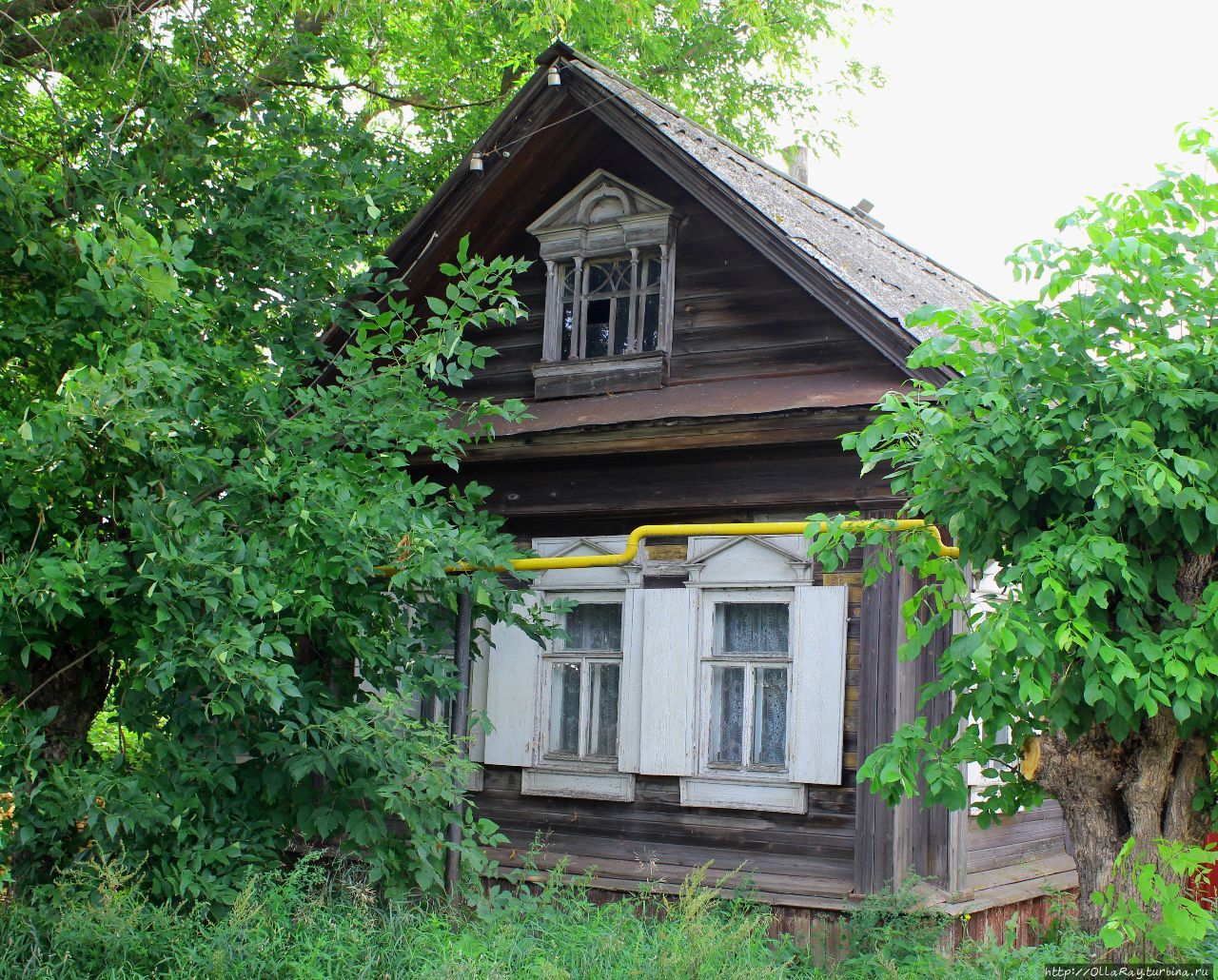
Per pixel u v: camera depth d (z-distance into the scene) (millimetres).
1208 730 5023
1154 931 4746
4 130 9773
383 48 13031
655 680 8430
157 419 6305
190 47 9461
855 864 7555
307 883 7016
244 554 6582
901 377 8102
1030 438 4992
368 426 7660
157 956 6266
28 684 7023
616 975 6109
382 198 8602
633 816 8508
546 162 9492
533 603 9008
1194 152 5004
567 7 9703
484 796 9094
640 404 8719
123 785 6641
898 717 7527
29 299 7980
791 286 8711
